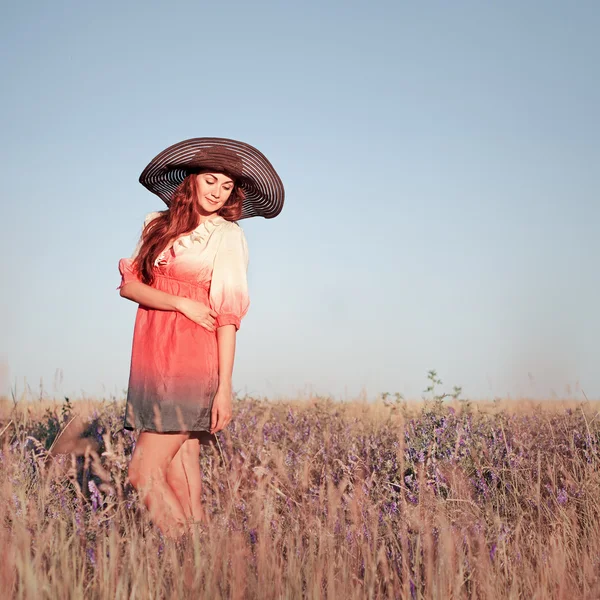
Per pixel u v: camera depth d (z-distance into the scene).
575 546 3.62
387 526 3.76
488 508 4.18
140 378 4.33
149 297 4.36
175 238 4.43
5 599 2.70
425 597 2.99
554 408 6.90
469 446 5.37
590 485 4.53
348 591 3.04
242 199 4.78
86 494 4.64
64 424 5.79
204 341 4.37
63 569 2.93
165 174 4.75
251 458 5.28
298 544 3.38
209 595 2.86
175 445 4.33
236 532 3.34
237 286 4.38
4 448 4.43
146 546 3.20
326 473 4.99
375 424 7.30
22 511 3.45
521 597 3.17
